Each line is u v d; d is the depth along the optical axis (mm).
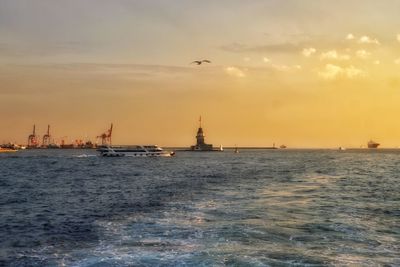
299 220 27031
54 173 87188
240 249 19453
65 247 21219
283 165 118000
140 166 116312
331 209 32125
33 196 45562
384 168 100688
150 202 38375
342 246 20219
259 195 42250
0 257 19500
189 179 66625
